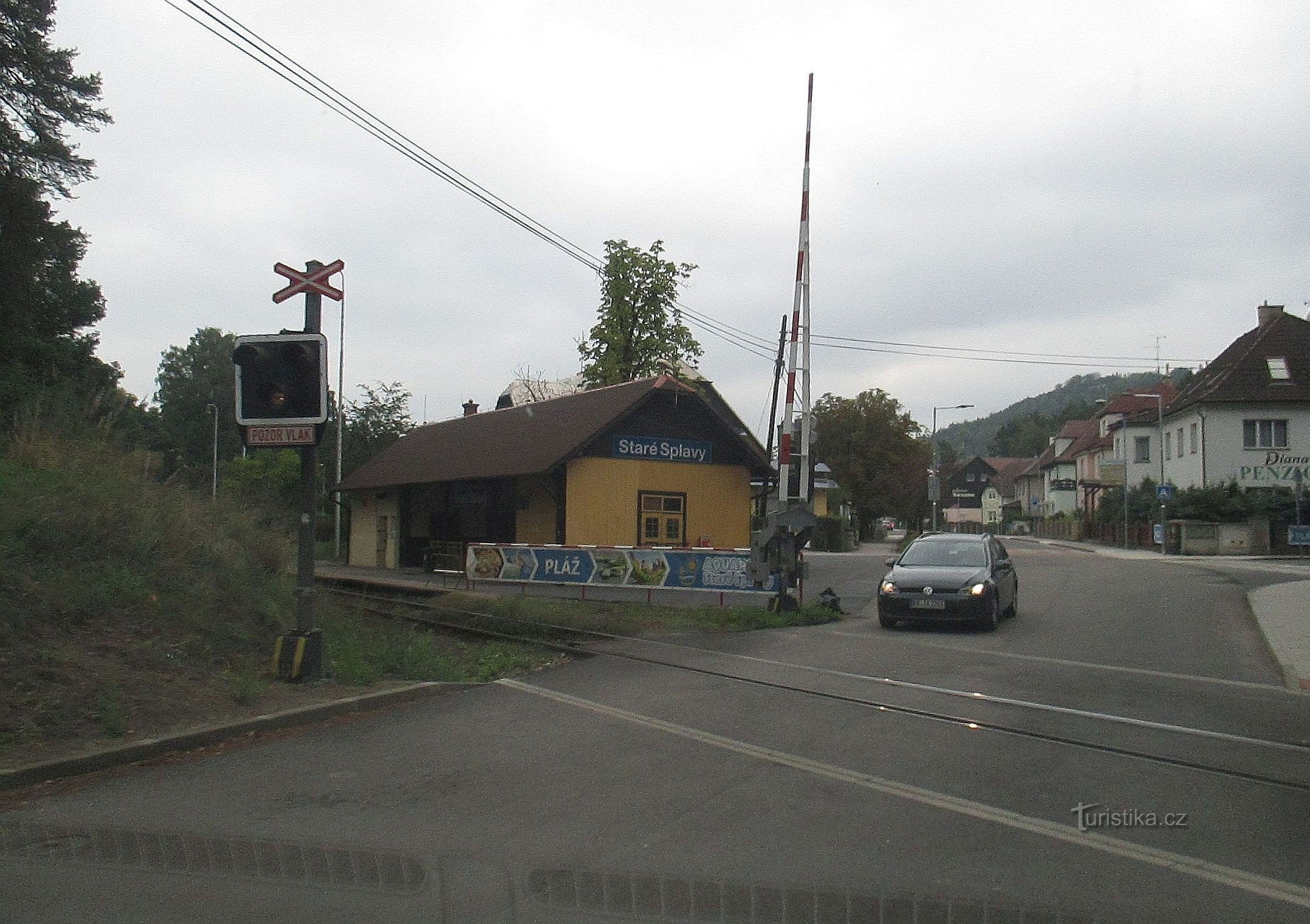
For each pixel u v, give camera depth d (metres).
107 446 14.80
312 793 6.98
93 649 9.60
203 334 87.75
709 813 6.47
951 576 16.03
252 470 43.69
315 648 10.49
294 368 10.31
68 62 25.70
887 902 5.01
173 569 12.14
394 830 6.17
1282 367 48.22
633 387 26.73
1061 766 7.57
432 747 8.27
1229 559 40.34
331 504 49.50
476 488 30.36
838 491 62.78
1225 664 12.49
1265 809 6.52
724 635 15.56
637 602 20.30
